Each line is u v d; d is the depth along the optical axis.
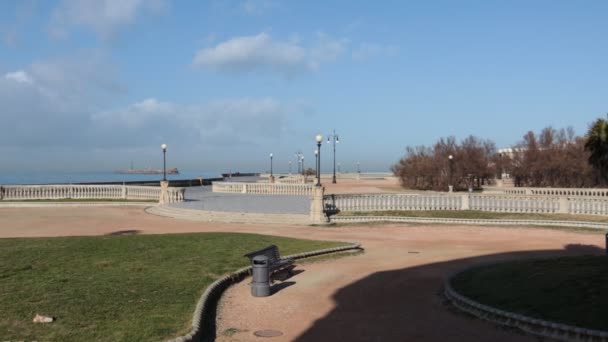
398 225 27.75
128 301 10.29
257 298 12.02
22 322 8.70
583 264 12.55
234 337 9.20
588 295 9.94
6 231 24.25
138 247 16.55
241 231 24.89
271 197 43.78
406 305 11.42
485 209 30.84
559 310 9.56
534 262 13.79
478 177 61.81
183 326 9.00
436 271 15.38
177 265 14.12
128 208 36.75
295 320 10.27
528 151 57.53
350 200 32.72
